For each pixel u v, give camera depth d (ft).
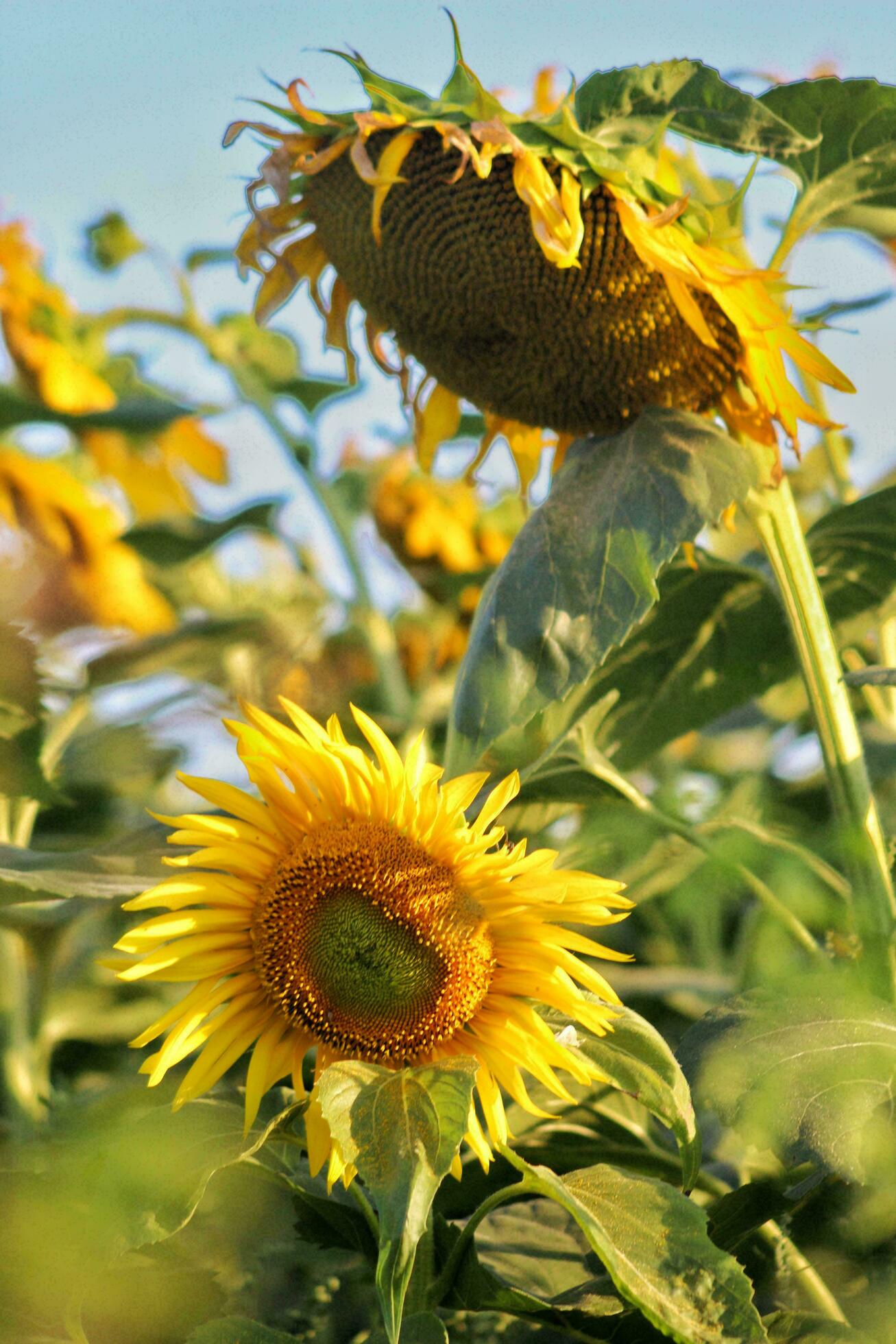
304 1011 5.39
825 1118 5.41
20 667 6.40
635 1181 5.33
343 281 6.23
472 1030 5.40
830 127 6.02
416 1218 5.10
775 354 5.93
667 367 5.99
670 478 5.83
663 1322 5.13
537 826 6.39
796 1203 5.60
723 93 5.89
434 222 5.96
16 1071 6.70
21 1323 5.58
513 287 5.95
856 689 6.77
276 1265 5.87
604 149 5.89
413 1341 5.29
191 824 5.44
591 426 6.13
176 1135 5.43
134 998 7.34
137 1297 5.58
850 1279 5.80
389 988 5.36
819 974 5.88
